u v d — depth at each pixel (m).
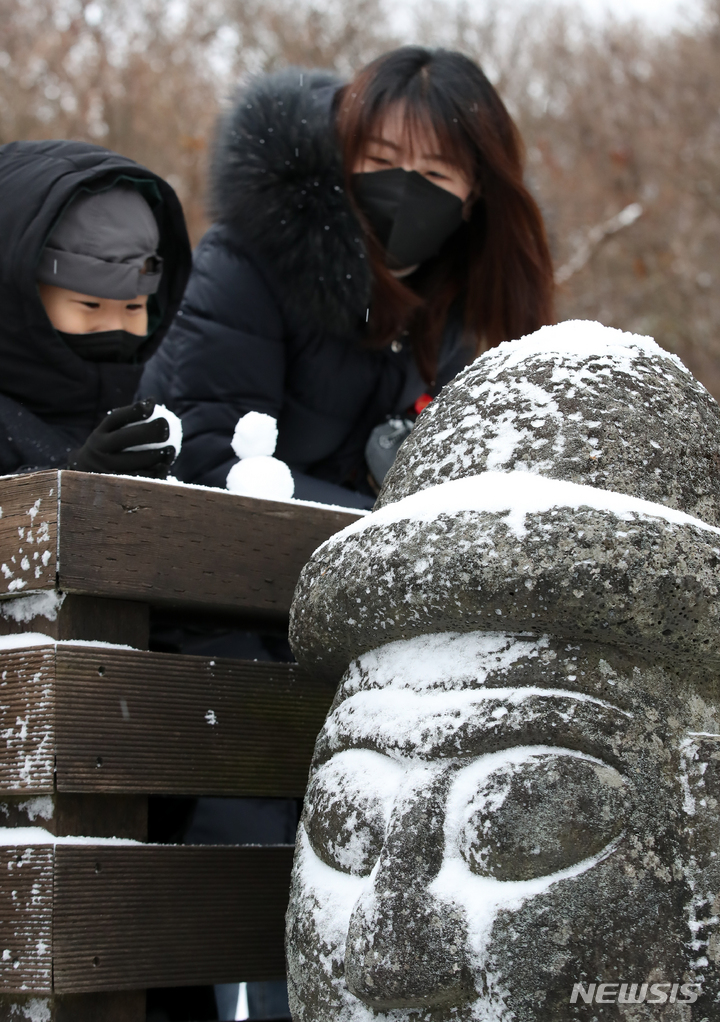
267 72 3.21
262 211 2.82
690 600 1.47
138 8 12.60
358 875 1.53
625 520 1.46
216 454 2.77
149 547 1.91
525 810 1.42
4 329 2.31
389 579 1.54
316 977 1.52
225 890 1.94
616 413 1.62
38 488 1.86
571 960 1.38
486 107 3.01
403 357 3.05
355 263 2.82
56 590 1.84
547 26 15.95
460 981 1.40
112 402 2.43
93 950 1.79
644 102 14.62
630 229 13.48
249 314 2.82
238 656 2.61
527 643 1.51
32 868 1.78
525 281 3.12
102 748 1.84
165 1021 2.25
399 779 1.52
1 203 2.31
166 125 11.66
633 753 1.45
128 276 2.36
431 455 1.71
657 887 1.41
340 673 1.80
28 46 11.59
